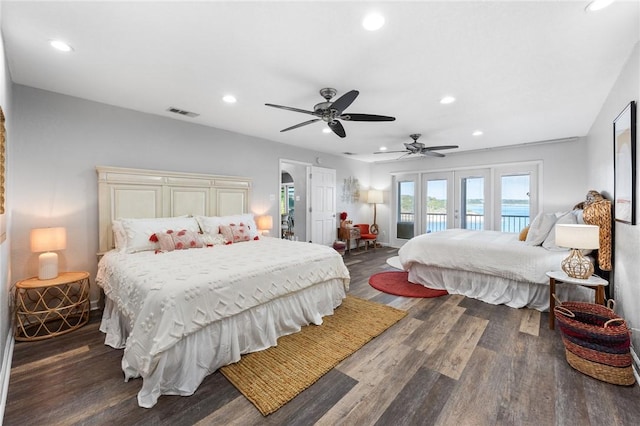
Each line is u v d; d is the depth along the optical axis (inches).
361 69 93.8
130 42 78.8
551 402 65.4
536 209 203.2
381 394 68.7
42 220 111.3
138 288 77.0
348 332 100.3
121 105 128.6
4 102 77.9
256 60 88.5
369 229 285.7
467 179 238.4
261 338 88.7
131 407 64.3
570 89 109.8
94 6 64.2
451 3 63.1
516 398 66.9
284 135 185.3
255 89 110.1
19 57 86.1
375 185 297.4
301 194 239.3
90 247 122.8
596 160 147.2
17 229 105.6
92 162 123.5
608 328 74.3
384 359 83.9
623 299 92.7
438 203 254.8
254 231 158.1
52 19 68.6
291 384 72.0
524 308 122.6
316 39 77.2
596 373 73.1
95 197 124.3
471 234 170.2
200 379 72.6
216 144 166.9
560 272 106.7
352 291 148.2
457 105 126.2
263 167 193.5
